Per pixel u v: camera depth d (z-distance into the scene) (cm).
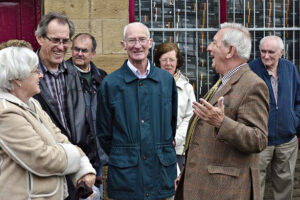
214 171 305
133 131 346
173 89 368
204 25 534
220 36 312
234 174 303
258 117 297
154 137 348
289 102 482
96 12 496
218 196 304
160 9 525
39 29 346
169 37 529
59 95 348
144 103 349
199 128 316
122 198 346
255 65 486
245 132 290
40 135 263
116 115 348
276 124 479
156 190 347
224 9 532
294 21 543
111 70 502
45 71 346
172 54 453
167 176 351
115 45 501
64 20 349
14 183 253
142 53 351
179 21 530
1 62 260
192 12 532
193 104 295
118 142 349
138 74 356
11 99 260
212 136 309
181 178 329
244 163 306
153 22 525
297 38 544
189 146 319
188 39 532
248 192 306
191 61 535
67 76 356
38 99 332
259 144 294
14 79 261
